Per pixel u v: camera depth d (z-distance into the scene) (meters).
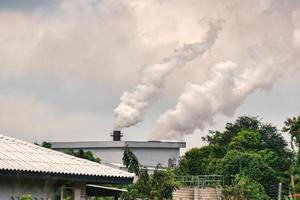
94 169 34.31
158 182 46.72
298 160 64.94
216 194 66.50
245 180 64.25
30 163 32.22
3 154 32.50
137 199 45.62
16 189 31.77
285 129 68.25
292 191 44.25
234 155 73.31
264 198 64.00
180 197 69.56
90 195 41.41
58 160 34.19
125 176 34.50
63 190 33.56
